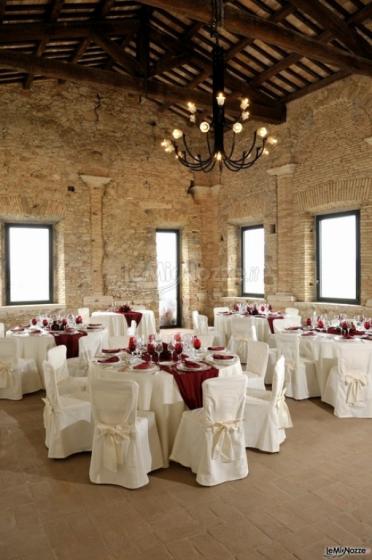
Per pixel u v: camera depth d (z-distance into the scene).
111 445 3.03
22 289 8.84
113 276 9.41
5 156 8.26
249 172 9.34
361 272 7.07
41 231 9.02
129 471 3.03
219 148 5.13
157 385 3.40
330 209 7.80
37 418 4.52
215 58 4.95
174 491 3.01
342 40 5.88
